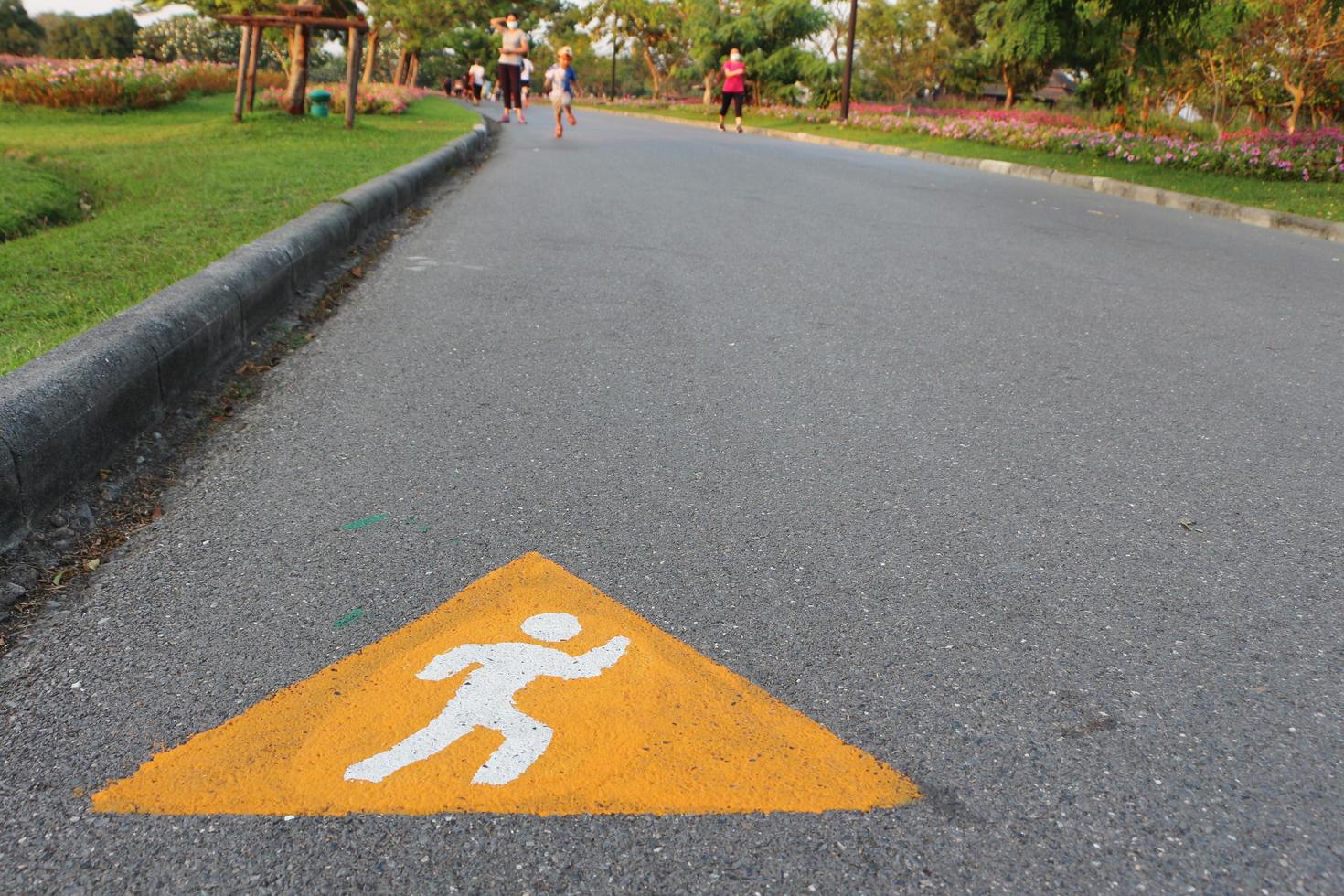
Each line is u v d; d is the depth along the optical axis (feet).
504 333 14.29
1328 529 9.00
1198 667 6.80
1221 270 21.74
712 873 4.96
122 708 6.12
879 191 33.01
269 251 14.52
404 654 6.68
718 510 8.98
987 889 4.91
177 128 43.11
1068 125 59.36
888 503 9.27
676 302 16.46
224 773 5.57
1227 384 13.28
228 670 6.49
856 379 12.88
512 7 120.47
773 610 7.36
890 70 155.33
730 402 11.82
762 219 25.36
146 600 7.31
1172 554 8.45
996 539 8.61
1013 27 54.90
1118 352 14.64
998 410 11.95
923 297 17.65
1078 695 6.45
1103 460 10.51
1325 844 5.24
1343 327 16.66
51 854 5.01
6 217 19.69
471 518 8.68
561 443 10.41
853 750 5.87
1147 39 52.06
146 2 49.49
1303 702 6.45
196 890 4.82
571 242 21.06
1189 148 45.62
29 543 7.91
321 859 5.00
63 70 59.82
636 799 5.42
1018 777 5.68
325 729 5.93
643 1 172.35
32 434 8.00
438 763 5.66
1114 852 5.16
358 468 9.66
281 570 7.76
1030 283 19.21
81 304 12.92
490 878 4.90
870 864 5.04
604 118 94.84
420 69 242.78
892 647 6.93
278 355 13.11
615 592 7.55
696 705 6.23
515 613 7.20
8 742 5.80
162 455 9.86
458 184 30.37
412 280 17.30
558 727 5.98
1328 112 69.97
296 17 43.78
